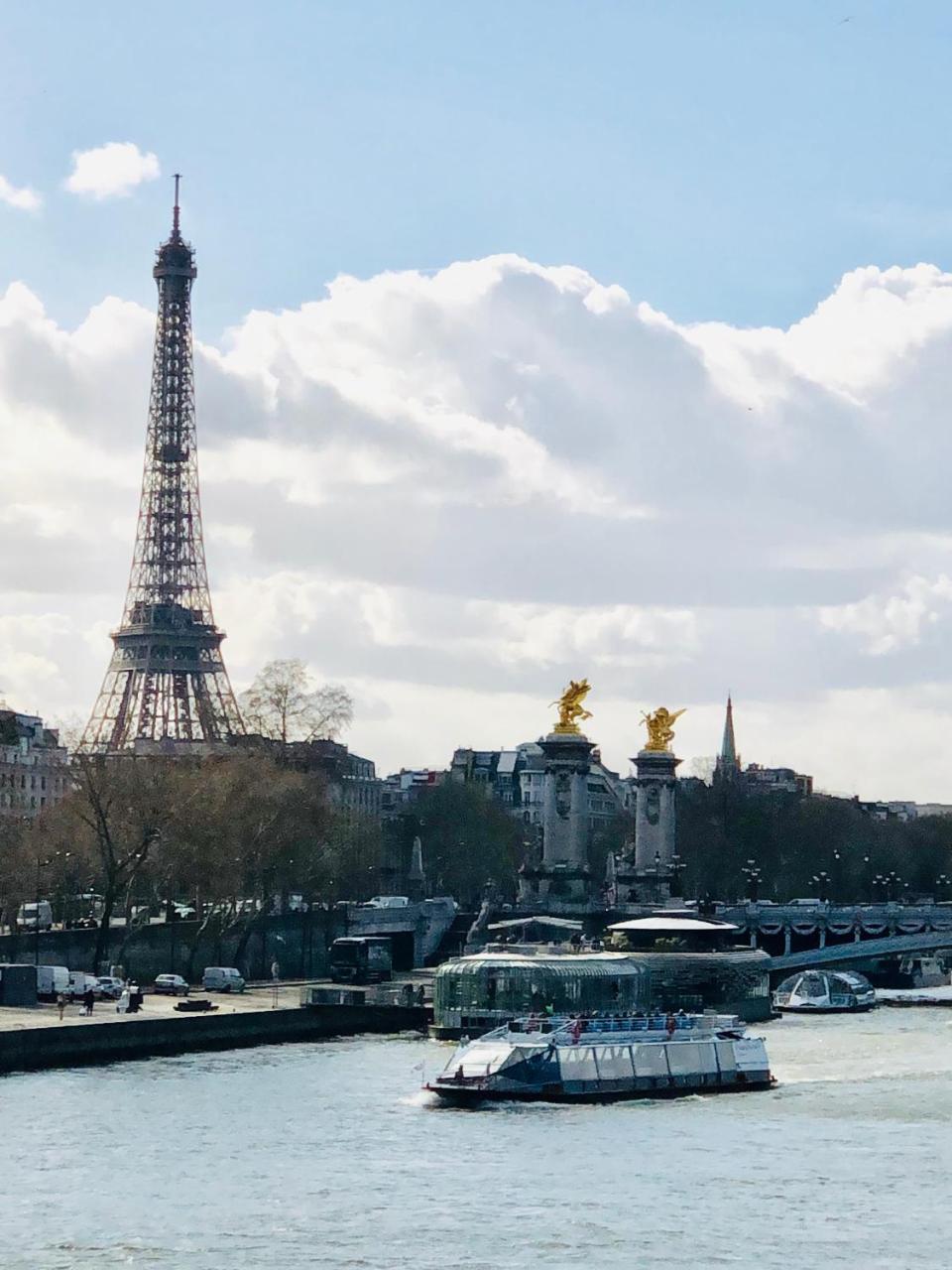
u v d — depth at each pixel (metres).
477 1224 169.88
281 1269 157.75
